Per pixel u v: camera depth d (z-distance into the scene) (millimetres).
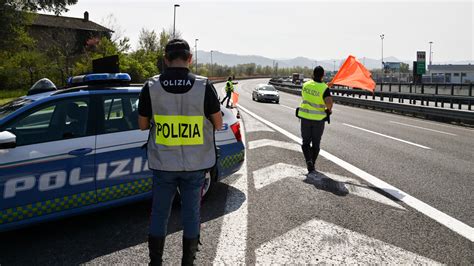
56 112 4109
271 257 3521
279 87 59125
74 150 3941
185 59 2879
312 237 3953
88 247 3734
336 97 29734
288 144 9586
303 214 4609
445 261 3457
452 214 4648
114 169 4160
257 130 12328
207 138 2928
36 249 3693
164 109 2807
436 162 7609
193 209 2979
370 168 7031
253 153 8406
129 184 4266
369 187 5777
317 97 6465
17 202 3668
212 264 3385
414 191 5590
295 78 76312
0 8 29219
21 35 32438
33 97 4328
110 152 4141
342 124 14453
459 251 3658
